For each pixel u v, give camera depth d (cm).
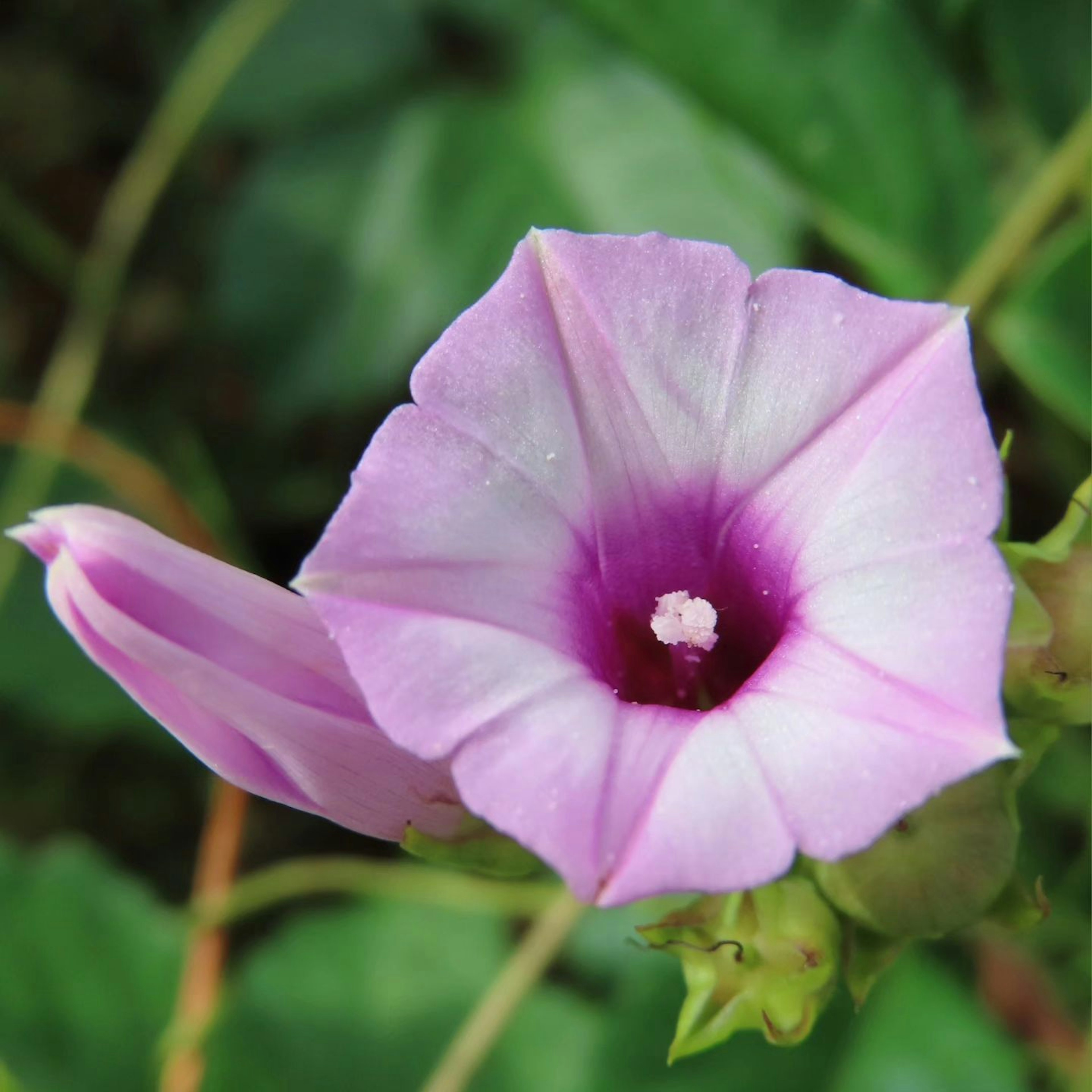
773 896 10
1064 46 13
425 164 15
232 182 17
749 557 10
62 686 14
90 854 14
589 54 15
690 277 10
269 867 15
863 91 13
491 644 10
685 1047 10
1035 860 13
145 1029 13
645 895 9
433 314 15
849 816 9
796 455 10
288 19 15
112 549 10
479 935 13
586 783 9
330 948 13
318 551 9
